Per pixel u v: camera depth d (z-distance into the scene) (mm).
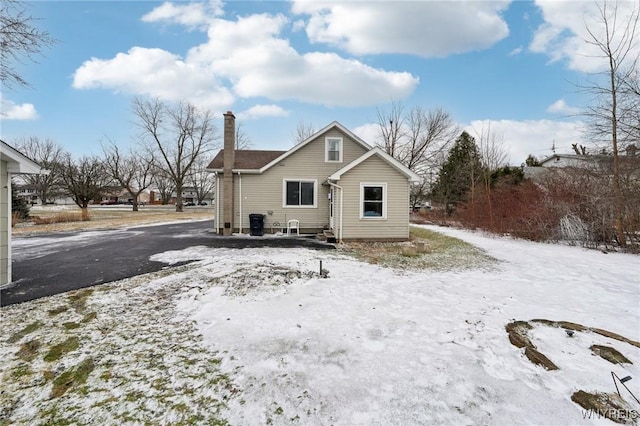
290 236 13336
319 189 14352
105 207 46156
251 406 2596
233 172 13805
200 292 5438
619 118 10633
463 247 10852
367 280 6465
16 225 17641
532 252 9961
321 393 2760
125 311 4648
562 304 5129
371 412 2518
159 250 9602
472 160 22906
